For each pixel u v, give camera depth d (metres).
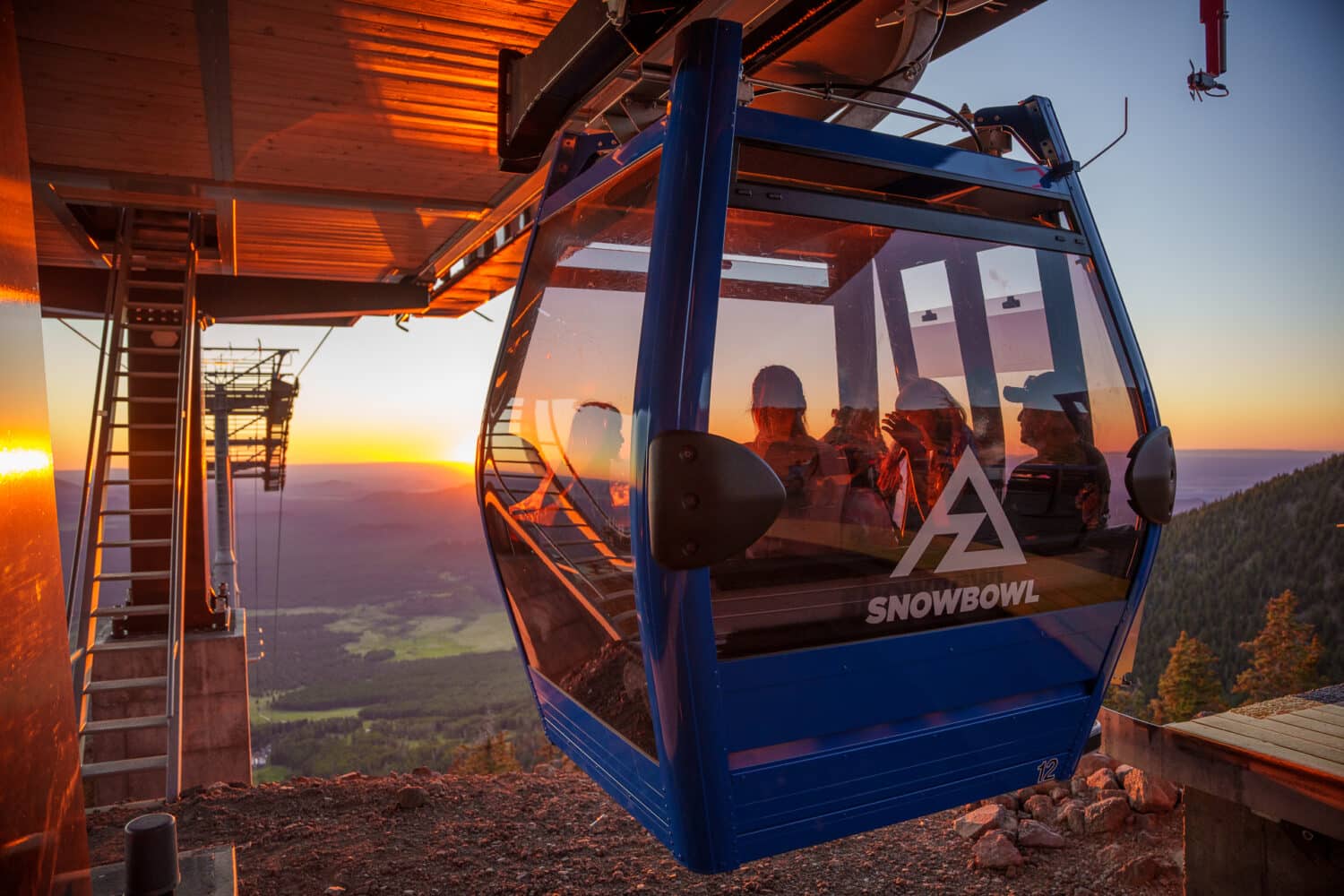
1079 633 2.80
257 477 25.81
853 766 2.38
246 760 11.47
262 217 9.84
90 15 5.29
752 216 2.31
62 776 1.98
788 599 2.28
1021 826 4.49
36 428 1.93
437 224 10.22
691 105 2.17
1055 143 3.17
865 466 2.40
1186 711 16.83
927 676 2.50
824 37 4.13
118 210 10.38
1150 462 2.88
